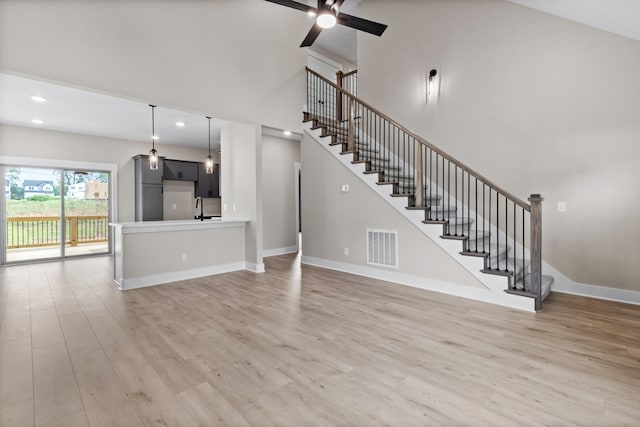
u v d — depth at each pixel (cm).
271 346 236
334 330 265
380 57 554
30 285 417
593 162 340
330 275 467
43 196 591
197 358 218
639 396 171
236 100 460
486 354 221
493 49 414
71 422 154
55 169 600
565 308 312
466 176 443
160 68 381
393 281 425
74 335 257
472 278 348
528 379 189
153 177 670
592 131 339
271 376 195
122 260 393
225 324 280
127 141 670
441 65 471
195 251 458
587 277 348
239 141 520
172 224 431
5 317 298
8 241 561
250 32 479
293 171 705
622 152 323
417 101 502
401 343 240
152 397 174
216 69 437
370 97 572
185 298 358
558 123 362
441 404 166
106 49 340
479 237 404
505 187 407
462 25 446
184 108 404
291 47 539
